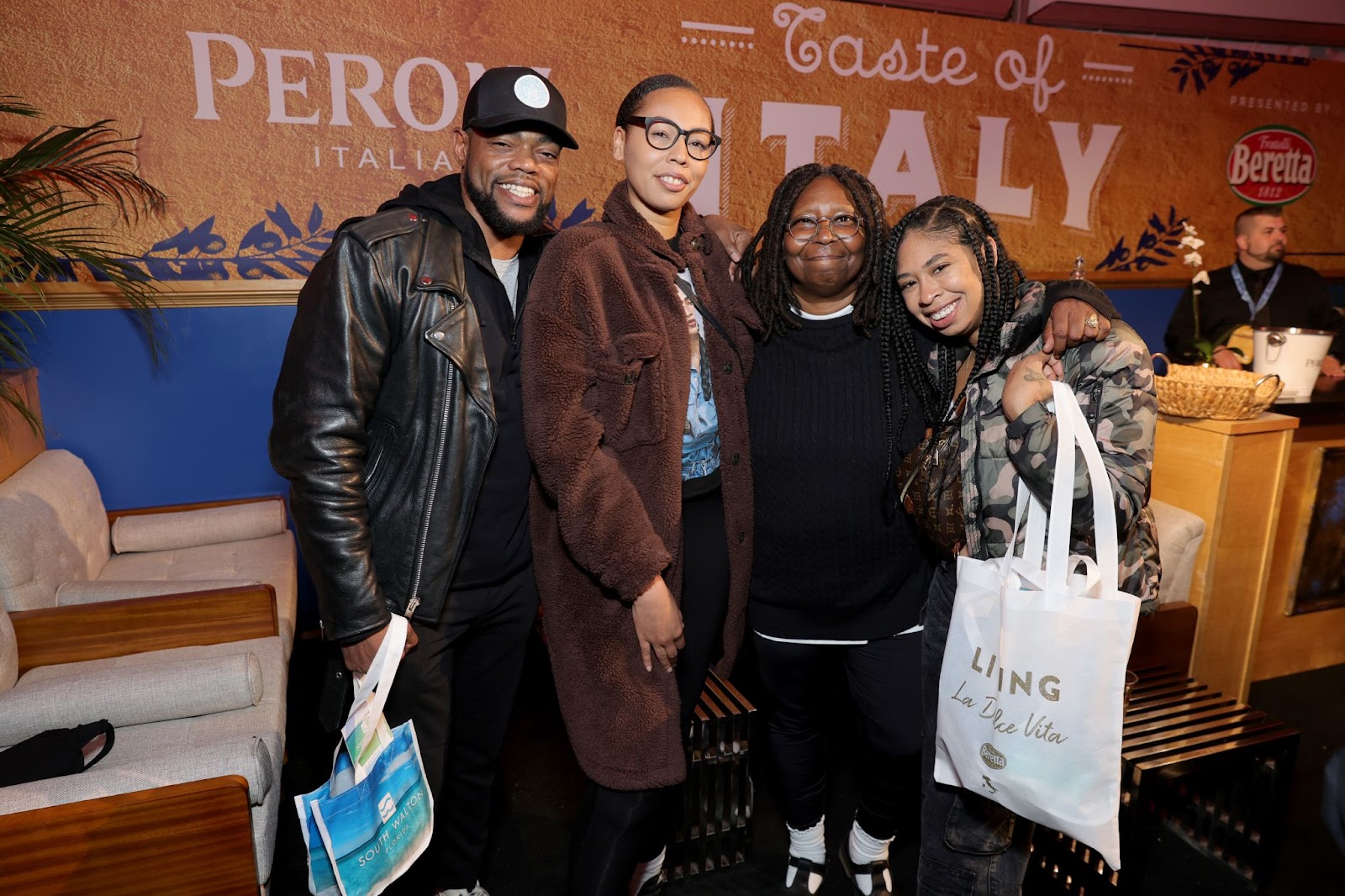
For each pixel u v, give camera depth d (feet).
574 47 11.16
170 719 6.72
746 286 6.00
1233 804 7.41
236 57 10.00
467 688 6.37
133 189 9.93
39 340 9.98
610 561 4.94
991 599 4.69
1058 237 14.10
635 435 5.16
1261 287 13.42
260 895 5.66
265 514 10.62
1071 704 4.44
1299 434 10.06
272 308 10.76
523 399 5.08
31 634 7.34
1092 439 4.45
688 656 5.76
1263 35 14.29
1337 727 9.53
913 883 7.22
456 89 10.80
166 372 10.52
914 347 5.58
